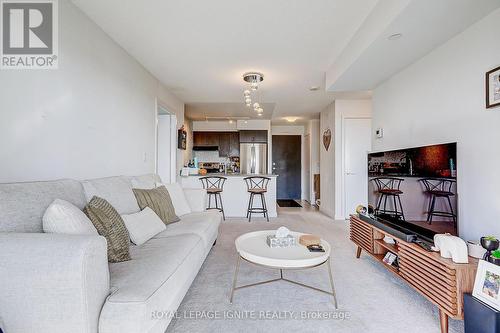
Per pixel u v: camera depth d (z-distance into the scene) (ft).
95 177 7.55
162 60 10.28
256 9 6.88
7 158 4.99
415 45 7.32
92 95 7.43
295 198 27.73
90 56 7.33
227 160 24.80
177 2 6.57
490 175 5.83
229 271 8.05
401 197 7.57
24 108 5.34
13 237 3.26
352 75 9.76
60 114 6.18
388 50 7.61
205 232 7.57
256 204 17.70
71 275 3.08
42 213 4.21
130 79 9.81
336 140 16.63
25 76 5.37
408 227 7.22
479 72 6.11
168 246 5.84
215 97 16.10
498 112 5.65
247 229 13.67
